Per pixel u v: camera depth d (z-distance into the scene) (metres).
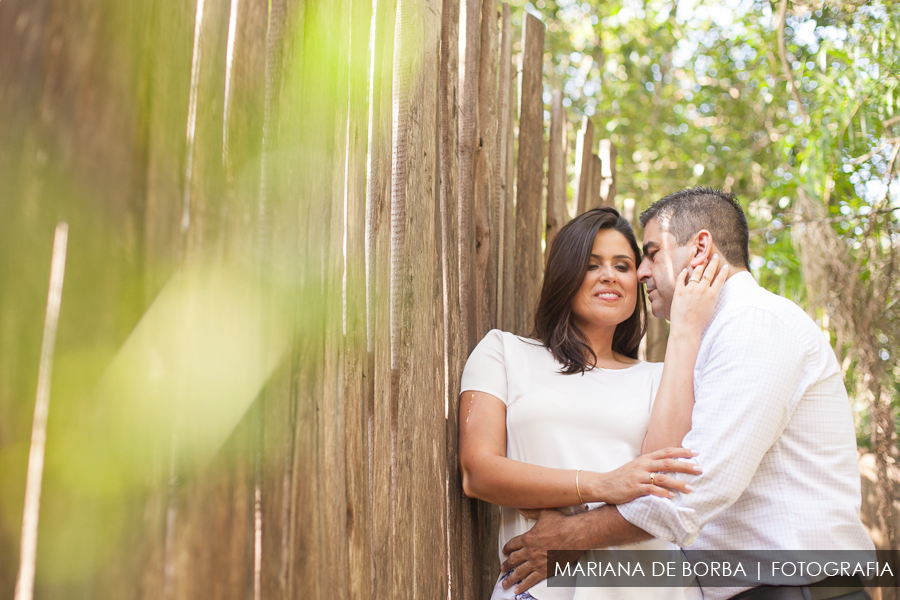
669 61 5.47
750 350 1.52
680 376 1.66
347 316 1.26
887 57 2.69
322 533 1.11
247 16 0.98
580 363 1.83
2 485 0.67
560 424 1.71
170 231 0.83
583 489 1.54
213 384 0.89
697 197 1.85
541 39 2.54
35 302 0.70
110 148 0.76
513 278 2.32
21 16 0.72
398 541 1.42
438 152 1.81
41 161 0.71
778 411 1.48
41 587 0.69
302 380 1.08
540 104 2.53
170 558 0.81
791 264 3.01
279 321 1.03
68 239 0.73
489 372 1.80
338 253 1.22
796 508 1.48
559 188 2.67
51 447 0.71
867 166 2.76
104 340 0.75
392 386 1.47
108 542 0.74
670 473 1.48
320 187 1.16
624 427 1.71
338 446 1.19
